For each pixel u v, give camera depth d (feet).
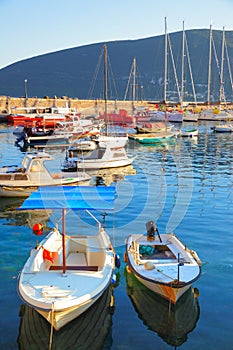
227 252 47.62
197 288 38.93
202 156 130.41
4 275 41.52
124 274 42.19
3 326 33.09
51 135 159.22
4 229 57.00
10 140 169.78
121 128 187.83
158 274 36.76
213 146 156.66
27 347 30.73
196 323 33.58
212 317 34.32
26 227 58.08
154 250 43.80
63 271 35.94
